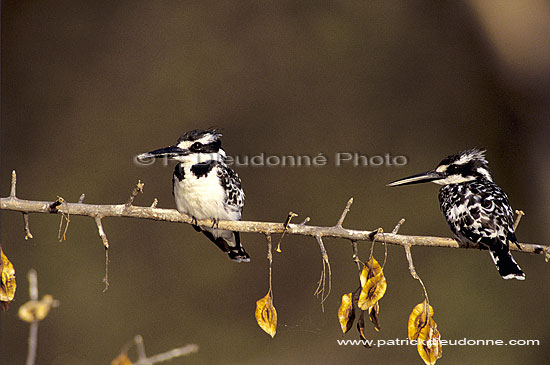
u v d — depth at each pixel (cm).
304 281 1313
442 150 1420
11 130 1414
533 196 1362
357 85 1443
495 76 1409
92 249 1334
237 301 1319
